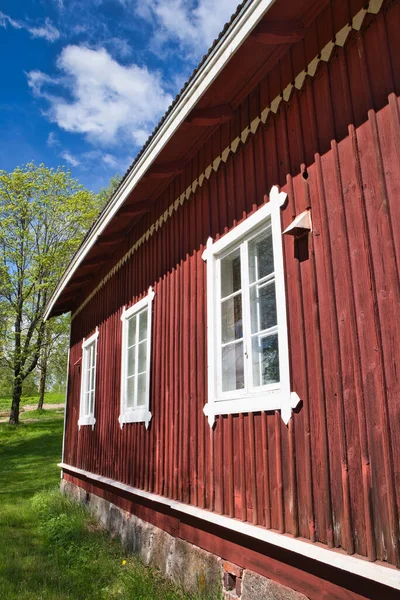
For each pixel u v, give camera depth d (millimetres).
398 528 2305
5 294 23141
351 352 2721
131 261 7020
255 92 3984
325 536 2752
